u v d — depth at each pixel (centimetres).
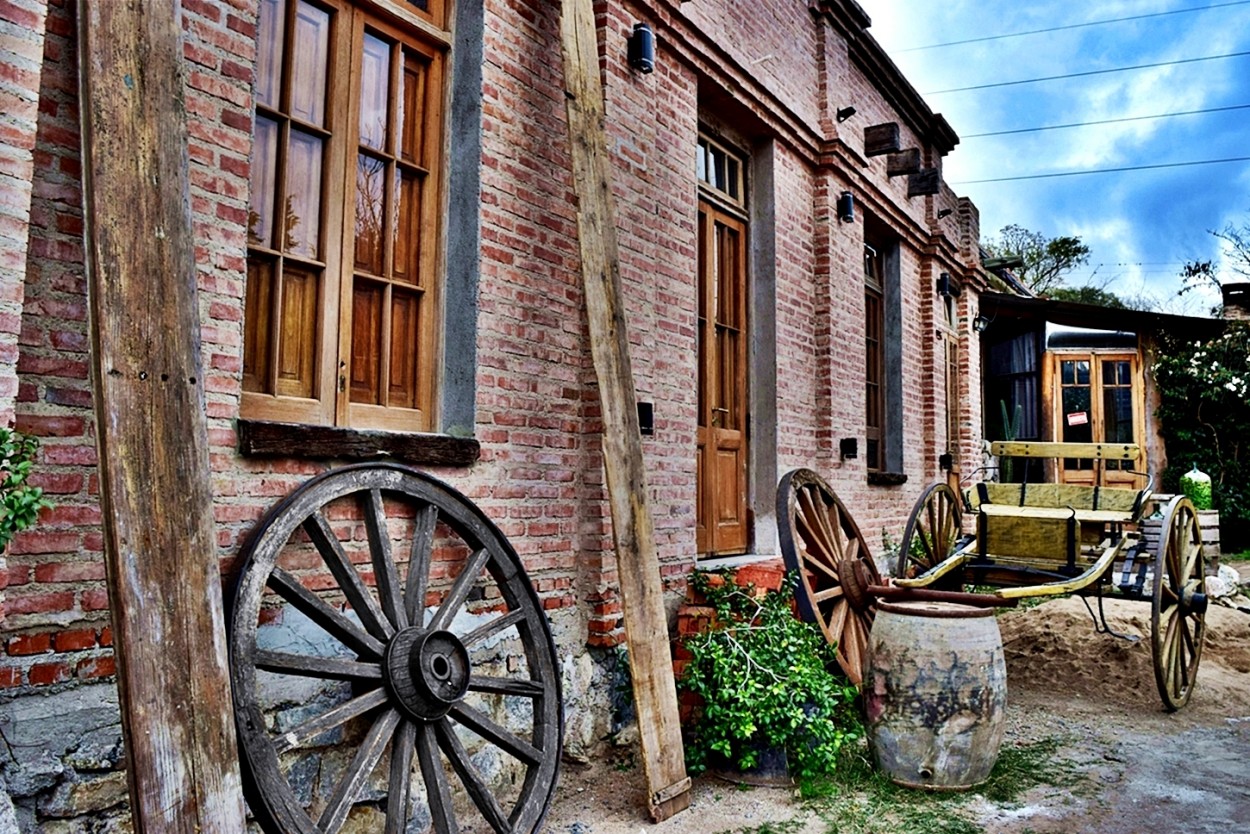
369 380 380
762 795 405
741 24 624
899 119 952
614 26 494
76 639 257
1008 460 1440
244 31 312
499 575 377
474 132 414
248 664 270
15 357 229
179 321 251
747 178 679
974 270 1123
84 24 242
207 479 251
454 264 412
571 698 437
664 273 524
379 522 329
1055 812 383
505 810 391
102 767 261
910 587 512
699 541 600
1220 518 1335
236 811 241
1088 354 1445
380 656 310
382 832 342
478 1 420
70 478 258
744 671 417
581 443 460
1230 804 394
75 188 265
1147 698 574
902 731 408
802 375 702
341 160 370
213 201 298
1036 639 694
